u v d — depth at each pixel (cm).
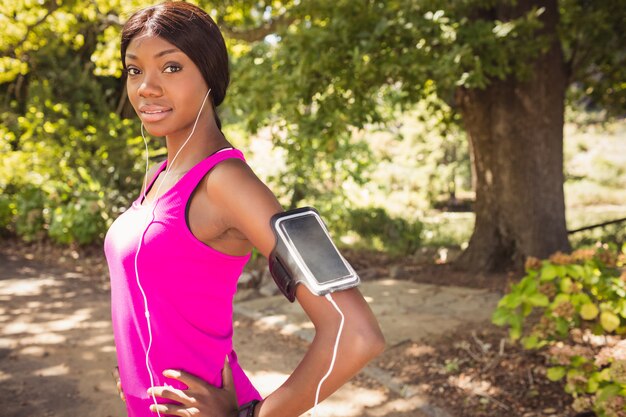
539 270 362
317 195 1109
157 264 111
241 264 118
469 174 1817
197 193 110
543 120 702
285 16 674
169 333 113
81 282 711
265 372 431
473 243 754
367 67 521
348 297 97
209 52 116
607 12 738
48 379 412
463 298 609
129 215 122
